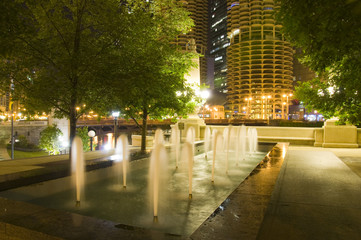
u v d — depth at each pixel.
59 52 9.42
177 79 12.70
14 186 5.18
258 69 130.38
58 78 9.05
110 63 9.08
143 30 10.97
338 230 3.00
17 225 2.96
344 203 4.01
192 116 20.36
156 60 10.44
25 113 10.21
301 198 4.24
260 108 128.25
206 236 2.70
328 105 9.27
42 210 3.43
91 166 6.90
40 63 9.20
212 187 6.53
